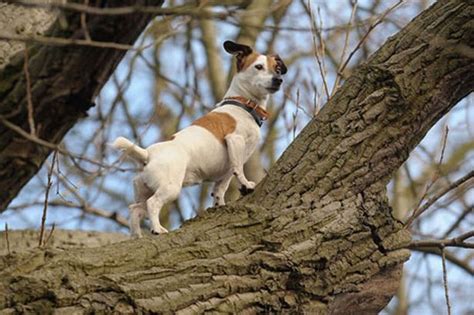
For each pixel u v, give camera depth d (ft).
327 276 24.00
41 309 20.39
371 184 25.99
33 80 20.81
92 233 41.32
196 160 27.86
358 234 24.79
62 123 21.62
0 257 21.43
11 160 21.42
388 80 26.53
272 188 26.00
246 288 22.94
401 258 25.40
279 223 24.29
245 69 31.27
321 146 26.27
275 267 23.36
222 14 18.90
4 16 27.89
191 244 23.38
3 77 21.08
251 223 24.29
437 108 26.96
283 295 23.36
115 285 21.33
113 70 21.58
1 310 20.18
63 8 17.63
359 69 27.32
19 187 22.30
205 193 58.13
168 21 39.47
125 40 20.83
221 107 29.78
